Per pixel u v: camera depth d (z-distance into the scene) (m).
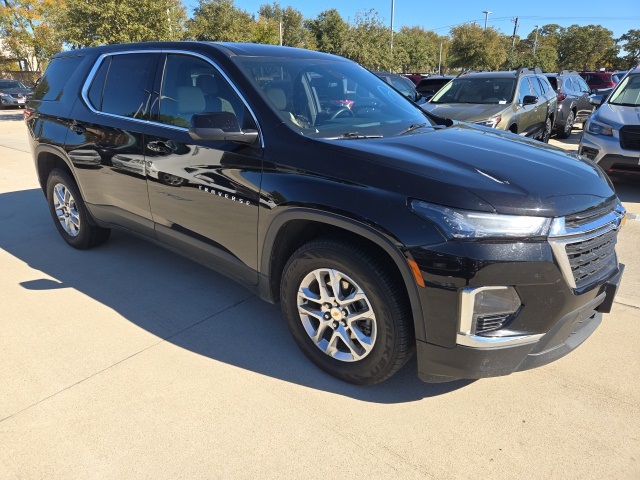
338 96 3.30
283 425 2.42
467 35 36.84
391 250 2.24
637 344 3.11
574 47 71.38
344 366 2.68
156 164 3.38
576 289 2.26
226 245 3.08
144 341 3.15
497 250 2.10
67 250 4.70
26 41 29.59
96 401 2.58
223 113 2.71
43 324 3.35
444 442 2.31
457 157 2.51
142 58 3.68
